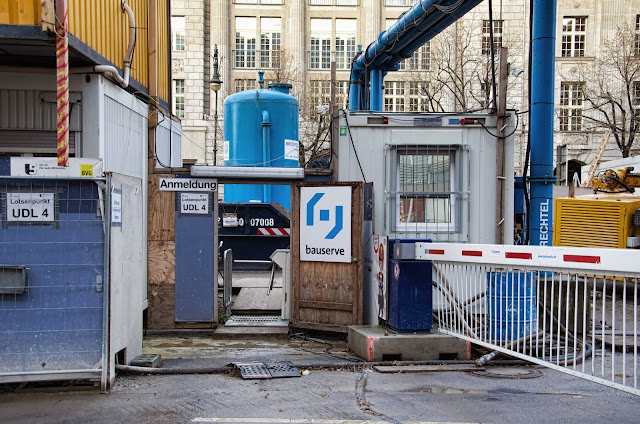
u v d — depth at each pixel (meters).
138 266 7.28
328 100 39.28
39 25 7.10
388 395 6.15
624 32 36.84
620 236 13.64
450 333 7.75
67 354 6.09
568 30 41.50
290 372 7.00
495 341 7.13
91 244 6.14
